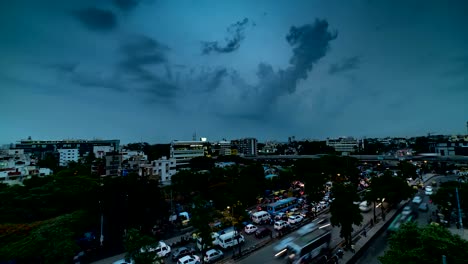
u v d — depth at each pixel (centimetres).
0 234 2966
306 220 4397
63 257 2383
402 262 1792
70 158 15800
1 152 11956
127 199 3559
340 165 9200
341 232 3048
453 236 1830
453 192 3828
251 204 5566
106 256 3177
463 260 1608
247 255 3027
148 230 3722
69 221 3297
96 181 5828
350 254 2925
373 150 16625
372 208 5103
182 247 3166
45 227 2717
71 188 4794
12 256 2447
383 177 4778
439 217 4084
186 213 4588
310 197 4781
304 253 2683
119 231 3497
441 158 10088
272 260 2828
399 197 4647
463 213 3847
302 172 8188
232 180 7175
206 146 15988
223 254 3078
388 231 3784
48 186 4778
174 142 12500
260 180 6394
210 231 2750
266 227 4162
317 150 17525
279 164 14838
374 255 2956
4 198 4075
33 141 19512
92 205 3619
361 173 9694
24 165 8188
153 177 7788
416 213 4612
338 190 3183
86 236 3584
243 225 4153
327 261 2756
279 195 6531
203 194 5872
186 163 11994
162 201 3962
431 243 1745
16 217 3725
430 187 6588
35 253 2467
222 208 4825
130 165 8800
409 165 8075
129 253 2100
